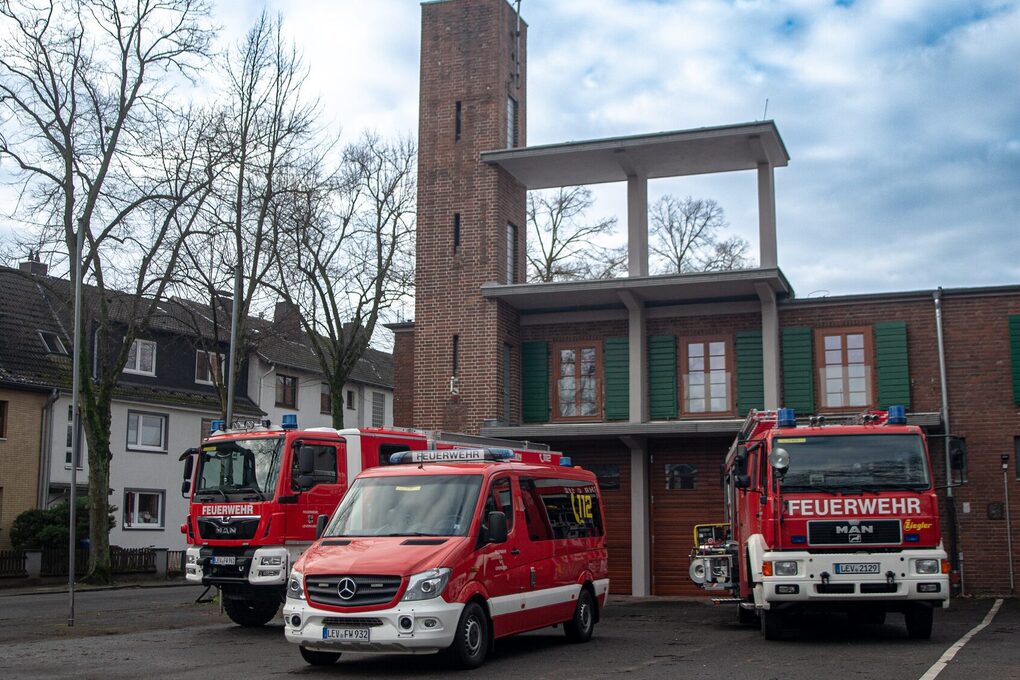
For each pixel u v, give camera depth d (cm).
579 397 2850
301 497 1812
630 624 1883
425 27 2972
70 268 3184
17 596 2914
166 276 3247
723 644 1516
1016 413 2494
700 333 2766
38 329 4228
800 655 1352
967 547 2481
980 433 2511
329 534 1341
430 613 1179
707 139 2625
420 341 2838
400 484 1367
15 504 3862
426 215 2886
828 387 2638
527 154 2773
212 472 1852
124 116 3186
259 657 1409
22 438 3916
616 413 2792
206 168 3219
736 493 1819
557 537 1512
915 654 1339
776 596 1437
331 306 3559
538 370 2886
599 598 1634
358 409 6084
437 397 2795
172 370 4781
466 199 2853
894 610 1482
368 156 3578
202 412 4788
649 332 2808
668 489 2698
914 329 2598
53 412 4059
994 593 2445
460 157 2878
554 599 1465
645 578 2636
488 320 2778
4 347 4016
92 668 1299
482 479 1351
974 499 2492
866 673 1159
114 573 3653
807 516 1455
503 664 1295
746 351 2716
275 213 3284
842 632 1672
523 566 1387
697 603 2409
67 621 1945
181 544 4638
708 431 2509
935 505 1449
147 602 2583
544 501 1502
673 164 2817
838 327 2653
